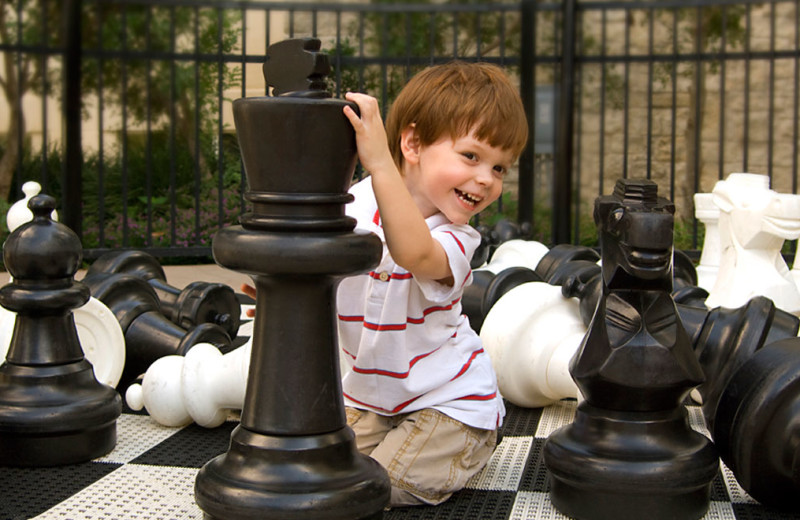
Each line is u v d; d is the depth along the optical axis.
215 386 2.35
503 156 1.84
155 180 8.11
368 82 8.73
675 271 3.60
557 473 1.80
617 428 1.76
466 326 2.00
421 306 1.86
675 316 1.79
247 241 1.48
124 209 6.07
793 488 1.80
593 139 8.87
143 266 3.46
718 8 8.63
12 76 8.24
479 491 1.96
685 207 8.34
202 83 8.71
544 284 2.70
